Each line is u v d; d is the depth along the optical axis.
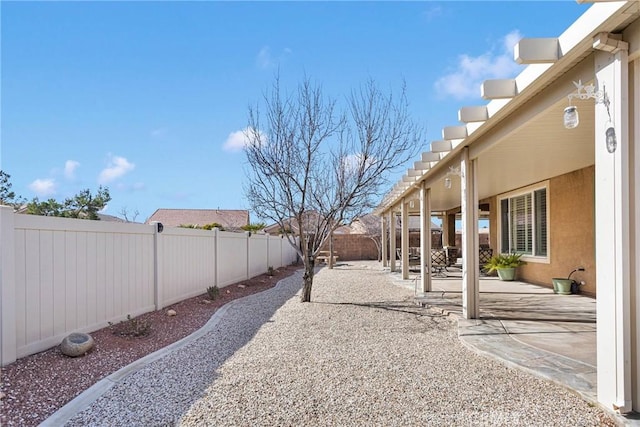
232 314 8.45
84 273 5.93
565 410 3.54
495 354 5.01
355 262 27.38
